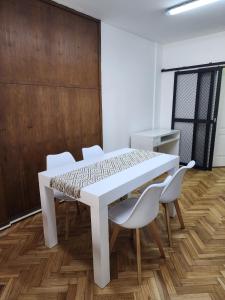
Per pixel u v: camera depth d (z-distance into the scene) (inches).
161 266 70.4
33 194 104.7
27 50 93.4
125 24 130.6
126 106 154.1
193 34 151.6
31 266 70.9
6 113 89.7
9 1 85.2
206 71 158.2
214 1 99.0
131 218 60.3
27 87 95.6
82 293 60.9
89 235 87.4
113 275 67.1
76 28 112.3
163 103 187.8
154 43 168.9
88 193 58.1
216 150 172.6
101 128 137.1
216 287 62.3
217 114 159.6
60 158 92.7
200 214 101.3
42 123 103.9
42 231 90.6
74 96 117.3
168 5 104.8
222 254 75.5
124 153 103.1
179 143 181.0
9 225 93.8
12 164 94.5
